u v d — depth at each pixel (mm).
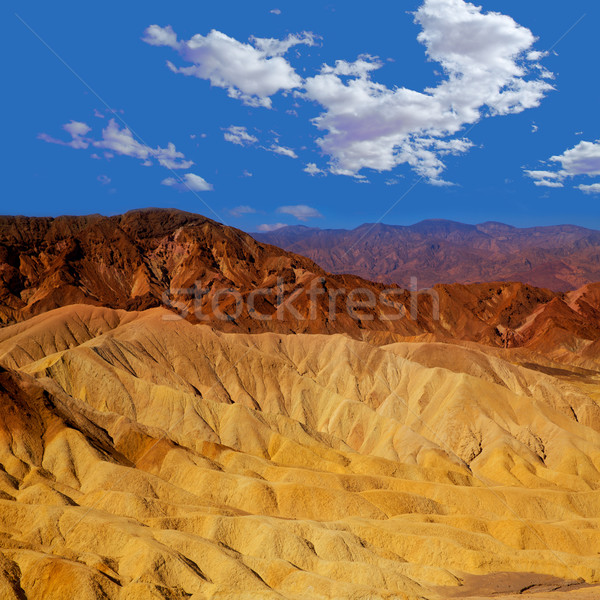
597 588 88438
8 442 111875
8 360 198250
